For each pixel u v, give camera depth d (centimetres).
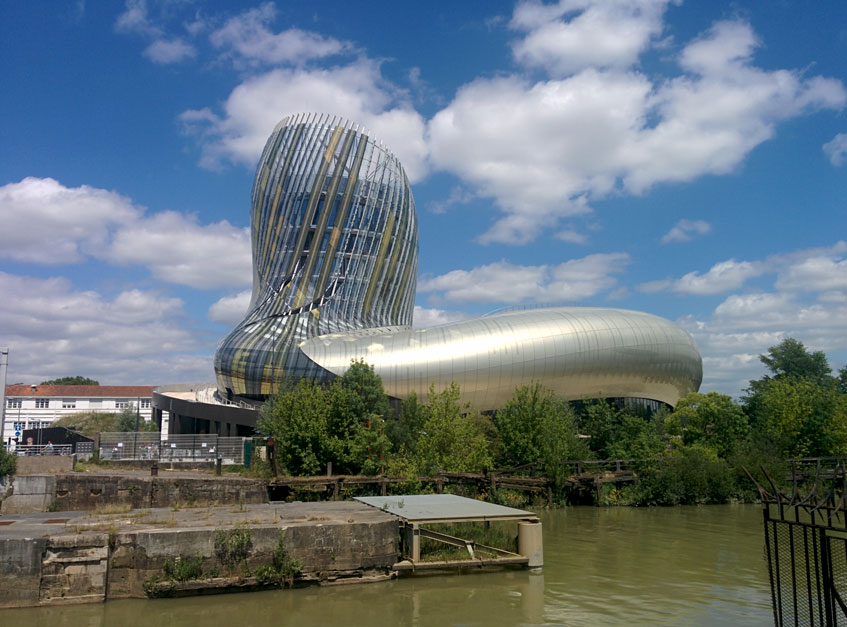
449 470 4838
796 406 6775
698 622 2009
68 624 1961
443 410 5097
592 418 6444
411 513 2794
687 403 6644
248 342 8062
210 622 2002
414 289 10444
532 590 2388
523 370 6869
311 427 4812
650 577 2612
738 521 4297
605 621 2028
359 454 4812
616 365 7075
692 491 5388
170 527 2372
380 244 9388
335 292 8894
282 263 8988
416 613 2103
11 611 2081
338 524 2458
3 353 4556
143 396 14188
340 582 2406
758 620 2025
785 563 2877
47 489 4228
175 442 5925
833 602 1345
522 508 4991
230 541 2311
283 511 2917
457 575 2572
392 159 9688
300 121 9475
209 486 4194
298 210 9019
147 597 2200
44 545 2150
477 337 6956
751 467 5525
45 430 7562
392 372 6781
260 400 7750
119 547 2231
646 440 5953
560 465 5231
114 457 5562
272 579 2323
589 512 4872
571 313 7400
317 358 7162
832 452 6612
